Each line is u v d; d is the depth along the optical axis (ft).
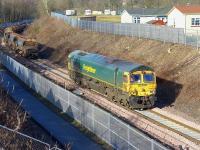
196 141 84.53
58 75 166.40
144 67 110.83
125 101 112.37
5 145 62.49
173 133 90.02
